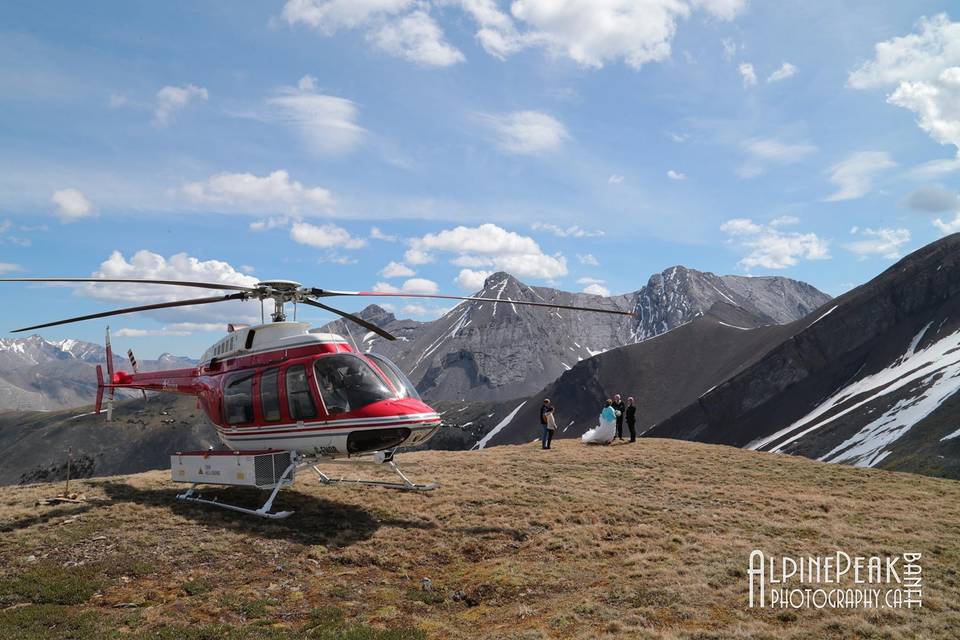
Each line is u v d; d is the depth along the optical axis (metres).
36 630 8.78
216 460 16.38
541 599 10.73
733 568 11.68
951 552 13.64
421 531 14.70
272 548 12.98
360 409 14.98
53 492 17.52
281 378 16.00
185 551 12.45
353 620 9.65
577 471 24.31
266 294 15.92
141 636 8.73
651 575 11.45
